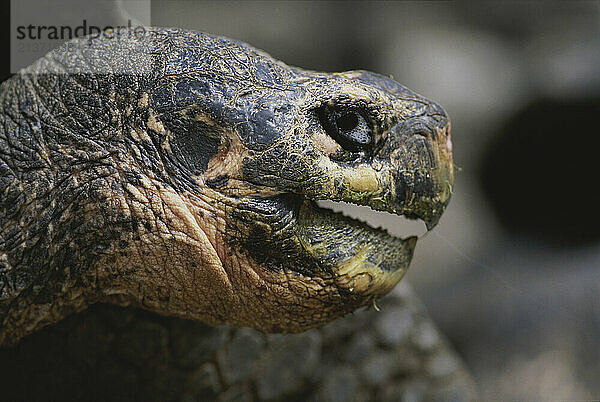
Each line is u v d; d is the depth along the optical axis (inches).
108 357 132.1
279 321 128.2
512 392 182.9
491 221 272.5
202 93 126.7
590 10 295.1
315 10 272.1
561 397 175.2
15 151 127.0
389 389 136.6
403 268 128.0
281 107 126.7
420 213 127.7
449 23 291.6
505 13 299.3
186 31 127.7
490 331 203.3
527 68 288.0
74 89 127.2
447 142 128.0
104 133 127.0
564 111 278.8
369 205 127.2
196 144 126.8
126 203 127.0
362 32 276.4
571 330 190.4
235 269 127.3
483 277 227.1
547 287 212.1
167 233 127.0
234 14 254.2
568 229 270.7
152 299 128.0
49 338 131.3
